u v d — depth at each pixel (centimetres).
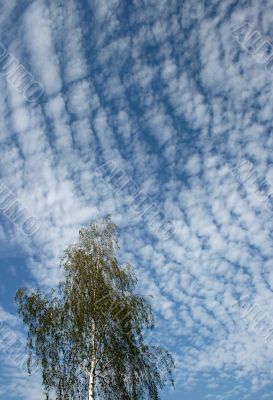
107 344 2286
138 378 2280
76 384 2212
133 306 2417
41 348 2280
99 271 2502
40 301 2423
